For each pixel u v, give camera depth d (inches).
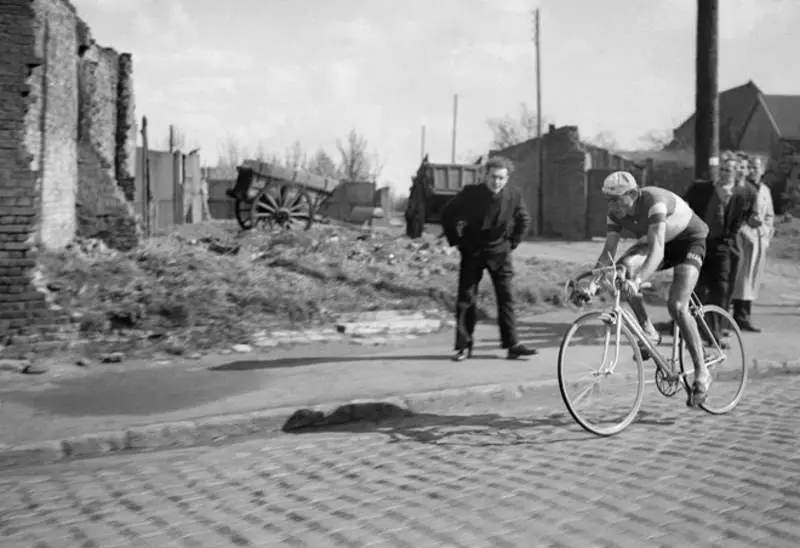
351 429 249.1
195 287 428.5
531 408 270.4
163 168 1117.7
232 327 385.4
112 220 516.7
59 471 208.4
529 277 564.7
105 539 155.2
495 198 323.0
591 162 1544.0
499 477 189.5
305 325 406.6
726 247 358.0
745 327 414.3
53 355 338.6
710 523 154.9
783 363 325.1
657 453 207.6
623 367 243.0
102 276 421.7
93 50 546.6
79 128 517.0
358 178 2696.9
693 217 243.6
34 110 414.0
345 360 339.0
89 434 226.5
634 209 237.9
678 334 249.4
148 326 373.4
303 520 162.9
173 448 232.2
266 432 246.8
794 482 179.6
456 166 1088.2
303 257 568.1
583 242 1248.2
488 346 371.2
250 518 165.3
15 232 347.6
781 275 783.1
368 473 197.6
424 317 435.8
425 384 287.9
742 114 2198.6
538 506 166.7
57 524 164.7
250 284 455.8
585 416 236.8
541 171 1409.9
